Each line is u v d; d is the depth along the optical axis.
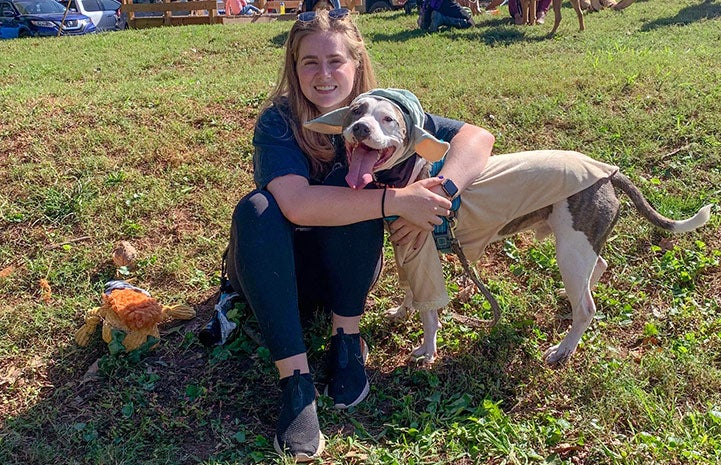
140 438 2.99
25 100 6.39
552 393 3.20
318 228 3.12
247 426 3.06
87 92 7.01
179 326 3.74
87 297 4.00
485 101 6.11
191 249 4.38
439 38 11.28
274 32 12.50
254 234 2.92
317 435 2.85
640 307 3.79
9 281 4.10
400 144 2.87
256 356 3.46
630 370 3.26
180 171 5.08
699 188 4.69
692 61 7.09
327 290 3.43
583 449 2.85
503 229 3.39
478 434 2.89
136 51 11.34
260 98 6.29
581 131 5.47
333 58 3.10
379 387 3.31
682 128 5.25
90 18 19.81
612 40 9.80
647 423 2.97
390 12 16.03
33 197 4.76
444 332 3.64
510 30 11.53
